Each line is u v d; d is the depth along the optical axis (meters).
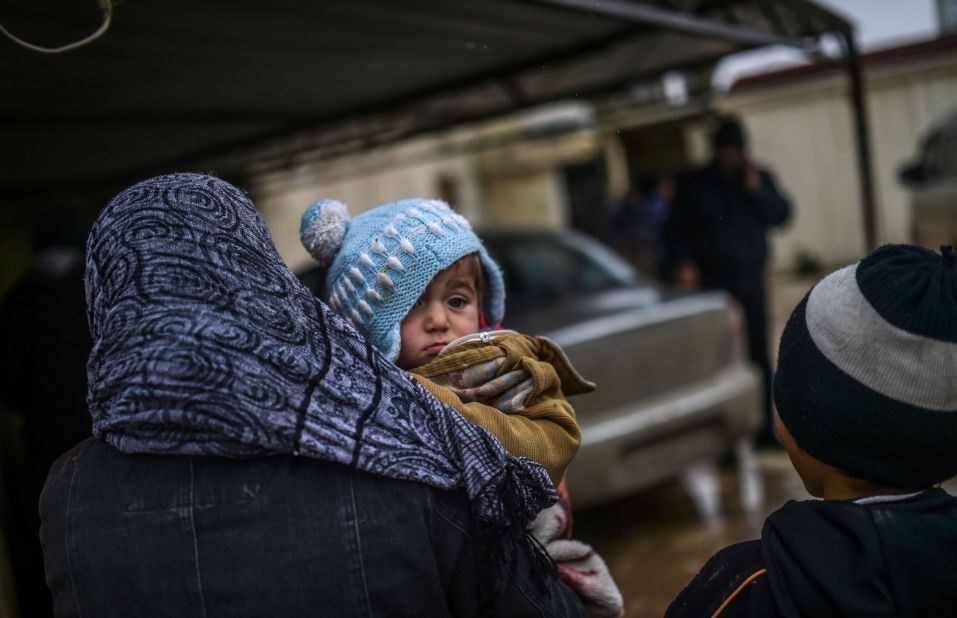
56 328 2.52
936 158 7.60
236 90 4.15
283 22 3.12
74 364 2.51
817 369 0.90
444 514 0.91
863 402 0.86
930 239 7.56
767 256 4.63
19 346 2.52
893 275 0.87
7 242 6.46
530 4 2.57
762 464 4.22
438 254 1.18
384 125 5.81
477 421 1.02
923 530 0.85
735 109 13.29
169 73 3.61
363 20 3.23
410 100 4.96
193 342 0.86
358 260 1.19
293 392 0.88
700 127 11.41
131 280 0.90
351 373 0.92
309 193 9.73
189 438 0.88
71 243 2.65
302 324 0.92
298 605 0.87
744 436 3.51
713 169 4.64
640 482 3.15
